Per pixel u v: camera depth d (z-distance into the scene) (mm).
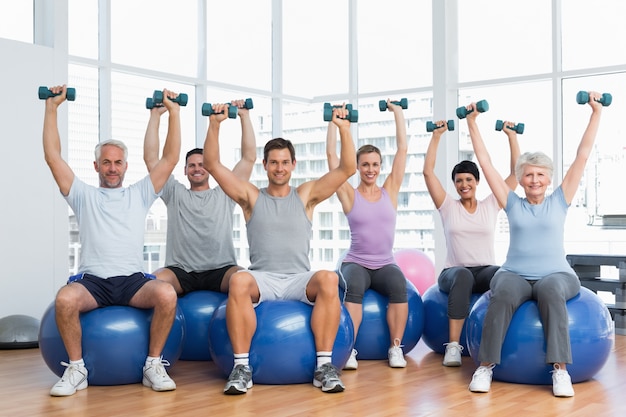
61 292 3092
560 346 3066
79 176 5539
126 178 5840
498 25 6176
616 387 3211
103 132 5633
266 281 3295
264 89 6930
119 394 3094
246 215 3457
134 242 3346
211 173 3342
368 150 3945
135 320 3225
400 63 6746
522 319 3193
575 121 5852
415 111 6602
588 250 5711
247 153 3982
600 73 5672
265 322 3184
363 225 3918
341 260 4332
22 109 5090
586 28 5785
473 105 3553
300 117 7258
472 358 3613
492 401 2949
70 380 3109
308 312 3236
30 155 5129
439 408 2830
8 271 4996
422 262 5531
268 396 3031
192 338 3775
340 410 2793
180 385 3273
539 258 3328
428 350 4285
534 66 6012
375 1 6867
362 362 3871
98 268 3262
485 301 3357
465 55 6352
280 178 3359
